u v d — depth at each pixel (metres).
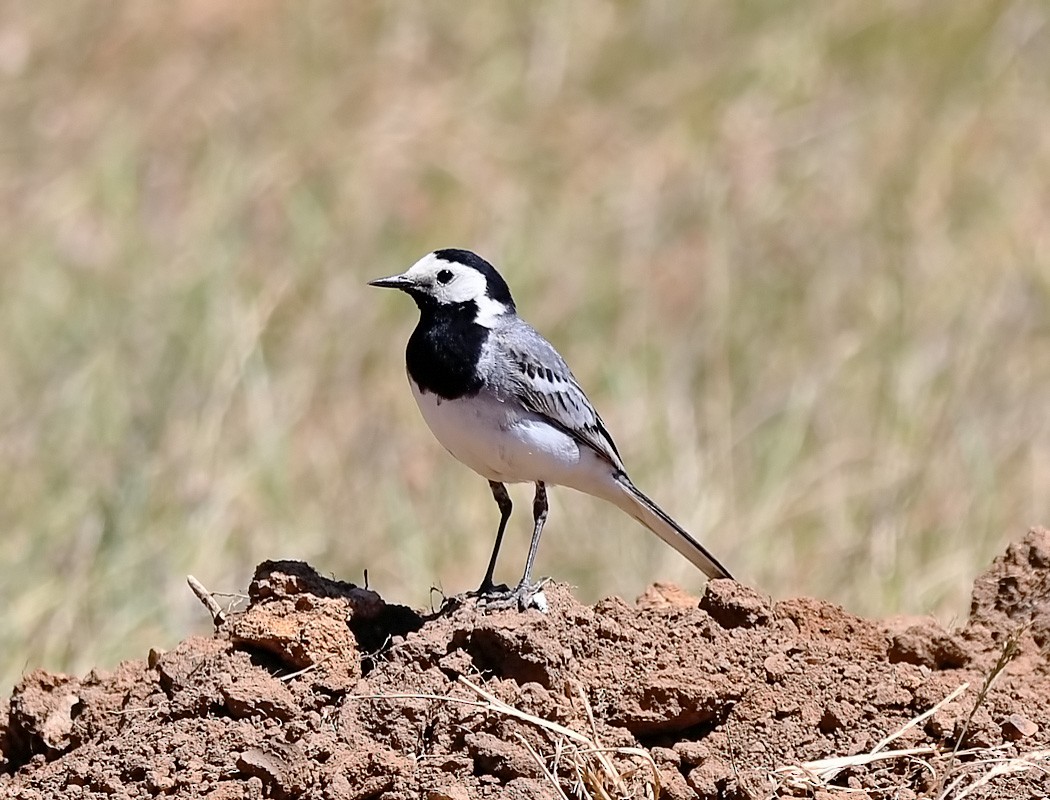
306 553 14.70
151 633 13.34
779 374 17.58
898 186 21.44
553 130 23.94
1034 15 25.03
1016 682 8.59
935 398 16.30
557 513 14.95
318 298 19.44
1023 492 15.14
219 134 23.45
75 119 24.27
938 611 13.01
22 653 12.88
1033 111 23.05
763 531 14.16
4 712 8.83
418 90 24.88
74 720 8.58
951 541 14.09
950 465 15.16
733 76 24.69
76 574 13.70
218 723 8.09
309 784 7.75
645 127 23.98
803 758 7.97
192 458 15.29
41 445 15.83
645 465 15.38
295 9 26.70
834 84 24.36
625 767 7.83
